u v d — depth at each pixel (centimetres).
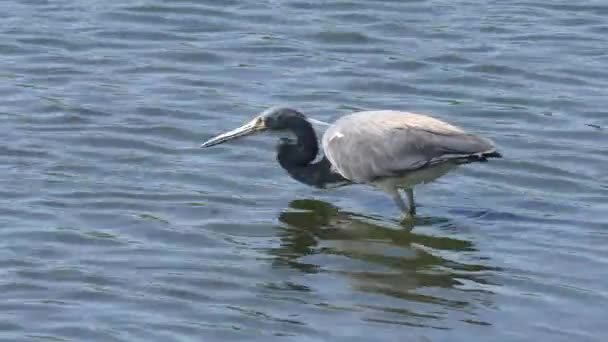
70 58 2067
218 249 1445
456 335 1252
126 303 1303
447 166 1525
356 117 1568
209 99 1914
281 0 2320
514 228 1519
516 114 1886
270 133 1609
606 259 1430
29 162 1675
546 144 1775
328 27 2200
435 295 1342
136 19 2223
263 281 1365
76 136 1766
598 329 1270
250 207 1568
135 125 1808
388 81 1995
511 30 2195
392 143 1523
